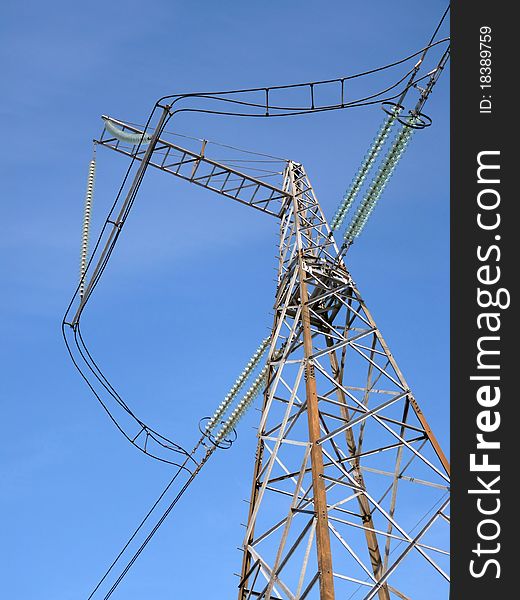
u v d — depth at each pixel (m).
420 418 29.78
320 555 23.36
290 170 41.91
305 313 31.73
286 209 40.34
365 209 34.34
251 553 26.61
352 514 31.11
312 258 37.19
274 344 33.44
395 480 29.70
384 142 32.88
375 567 30.80
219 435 41.84
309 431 27.12
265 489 27.98
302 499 27.27
